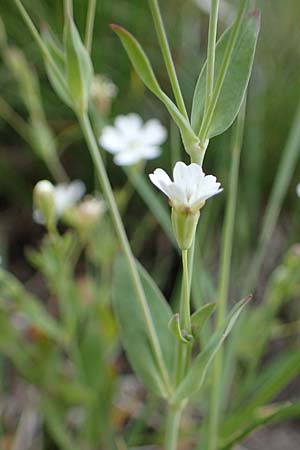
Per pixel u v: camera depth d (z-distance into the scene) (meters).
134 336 0.15
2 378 0.21
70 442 0.19
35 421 0.21
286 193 0.26
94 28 0.25
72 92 0.14
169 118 0.26
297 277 0.18
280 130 0.25
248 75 0.13
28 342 0.22
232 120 0.13
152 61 0.26
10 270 0.26
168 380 0.15
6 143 0.27
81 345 0.19
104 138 0.19
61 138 0.25
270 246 0.26
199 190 0.12
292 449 0.21
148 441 0.20
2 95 0.25
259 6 0.27
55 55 0.15
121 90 0.25
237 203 0.24
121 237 0.14
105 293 0.20
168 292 0.25
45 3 0.25
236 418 0.17
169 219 0.19
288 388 0.22
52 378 0.20
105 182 0.14
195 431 0.20
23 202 0.26
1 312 0.19
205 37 0.26
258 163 0.24
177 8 0.26
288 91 0.26
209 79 0.13
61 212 0.19
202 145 0.13
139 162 0.19
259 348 0.19
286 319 0.23
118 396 0.21
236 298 0.23
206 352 0.14
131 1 0.25
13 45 0.25
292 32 0.27
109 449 0.19
